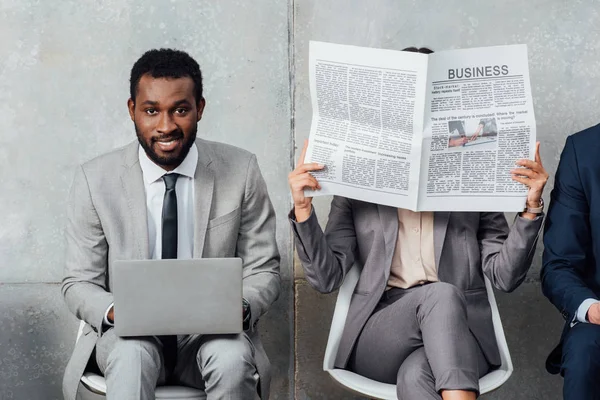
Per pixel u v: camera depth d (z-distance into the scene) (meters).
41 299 3.65
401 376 2.75
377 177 2.90
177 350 2.88
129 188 3.00
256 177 3.13
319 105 2.93
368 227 3.11
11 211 3.64
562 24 3.75
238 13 3.70
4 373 3.64
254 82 3.70
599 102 3.76
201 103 3.04
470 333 2.79
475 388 2.61
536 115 3.75
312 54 2.88
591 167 3.12
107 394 2.55
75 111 3.66
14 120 3.64
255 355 2.83
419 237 3.10
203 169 3.06
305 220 2.97
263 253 3.09
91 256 2.99
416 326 2.82
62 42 3.65
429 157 2.86
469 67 2.82
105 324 2.80
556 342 3.78
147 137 2.92
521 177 2.87
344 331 3.07
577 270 3.09
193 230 3.03
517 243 2.95
